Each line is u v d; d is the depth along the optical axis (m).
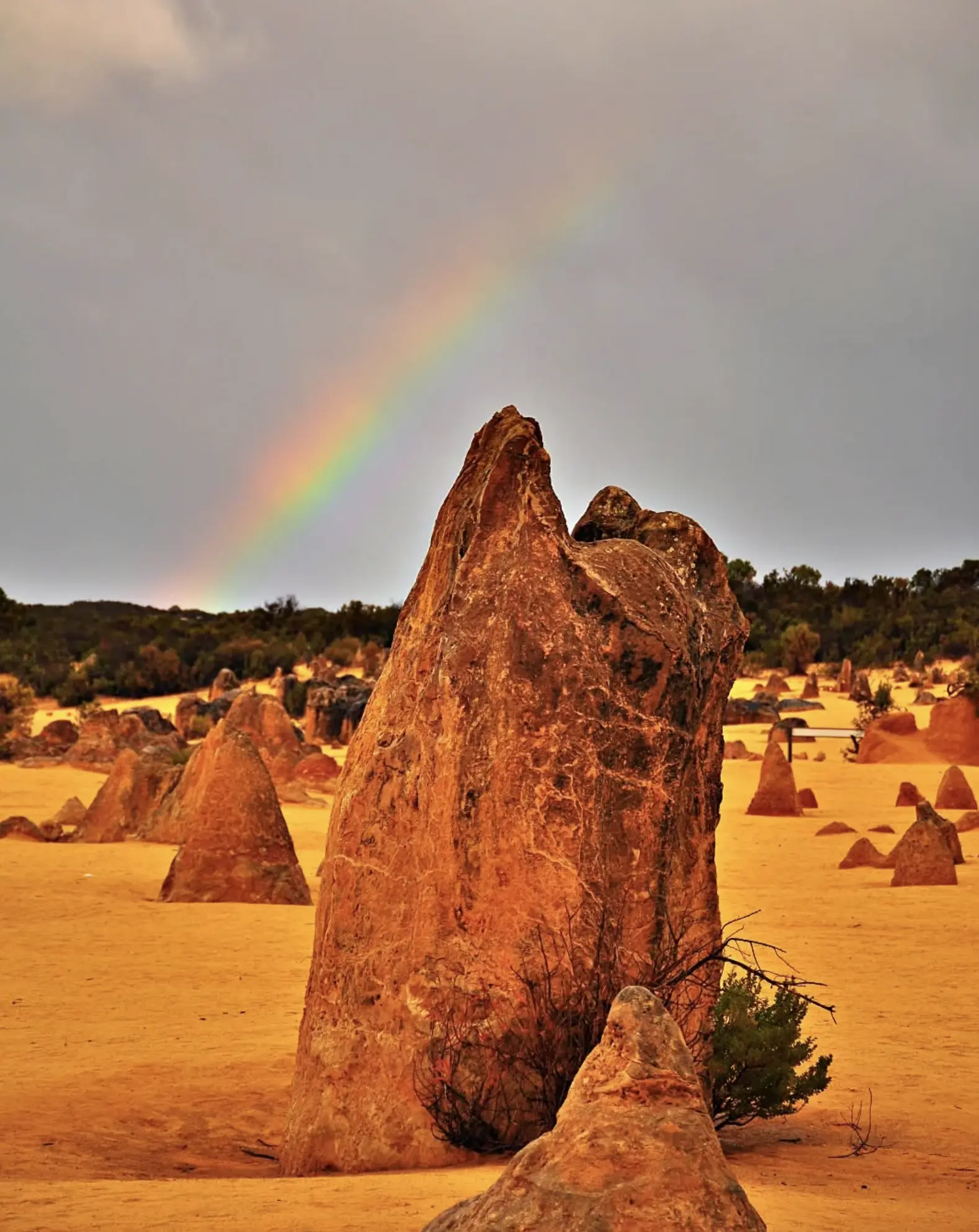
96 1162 9.19
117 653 115.81
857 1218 6.58
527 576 9.91
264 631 125.69
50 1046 13.38
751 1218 5.05
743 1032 9.77
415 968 9.34
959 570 127.62
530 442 10.30
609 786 9.54
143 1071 12.11
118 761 37.09
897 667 97.69
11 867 29.61
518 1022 9.12
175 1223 6.29
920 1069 11.91
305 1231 6.04
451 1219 5.24
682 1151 5.15
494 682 9.62
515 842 9.36
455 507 10.60
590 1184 5.08
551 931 9.24
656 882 9.55
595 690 9.61
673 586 10.30
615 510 11.85
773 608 121.06
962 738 60.00
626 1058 5.45
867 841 30.23
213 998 16.28
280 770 50.69
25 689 80.38
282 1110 10.98
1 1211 6.70
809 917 22.25
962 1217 6.74
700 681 10.15
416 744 9.79
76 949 19.84
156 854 32.34
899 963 17.86
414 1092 9.10
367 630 126.69
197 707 81.25
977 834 36.78
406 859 9.64
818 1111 10.48
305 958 19.25
